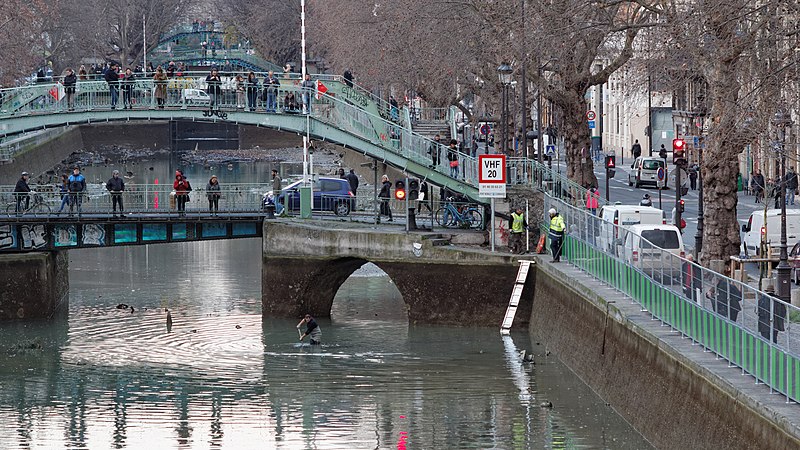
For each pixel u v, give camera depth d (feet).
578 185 424.05
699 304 243.81
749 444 206.39
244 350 355.56
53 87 421.18
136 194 415.64
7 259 398.01
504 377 318.45
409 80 636.89
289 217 414.00
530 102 571.69
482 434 276.00
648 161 593.01
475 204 401.70
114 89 420.36
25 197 409.28
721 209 321.52
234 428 286.46
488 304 376.07
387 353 348.18
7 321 396.98
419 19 565.94
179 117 419.74
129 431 285.64
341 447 272.10
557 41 409.90
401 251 383.65
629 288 293.02
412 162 404.98
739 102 305.94
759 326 215.92
